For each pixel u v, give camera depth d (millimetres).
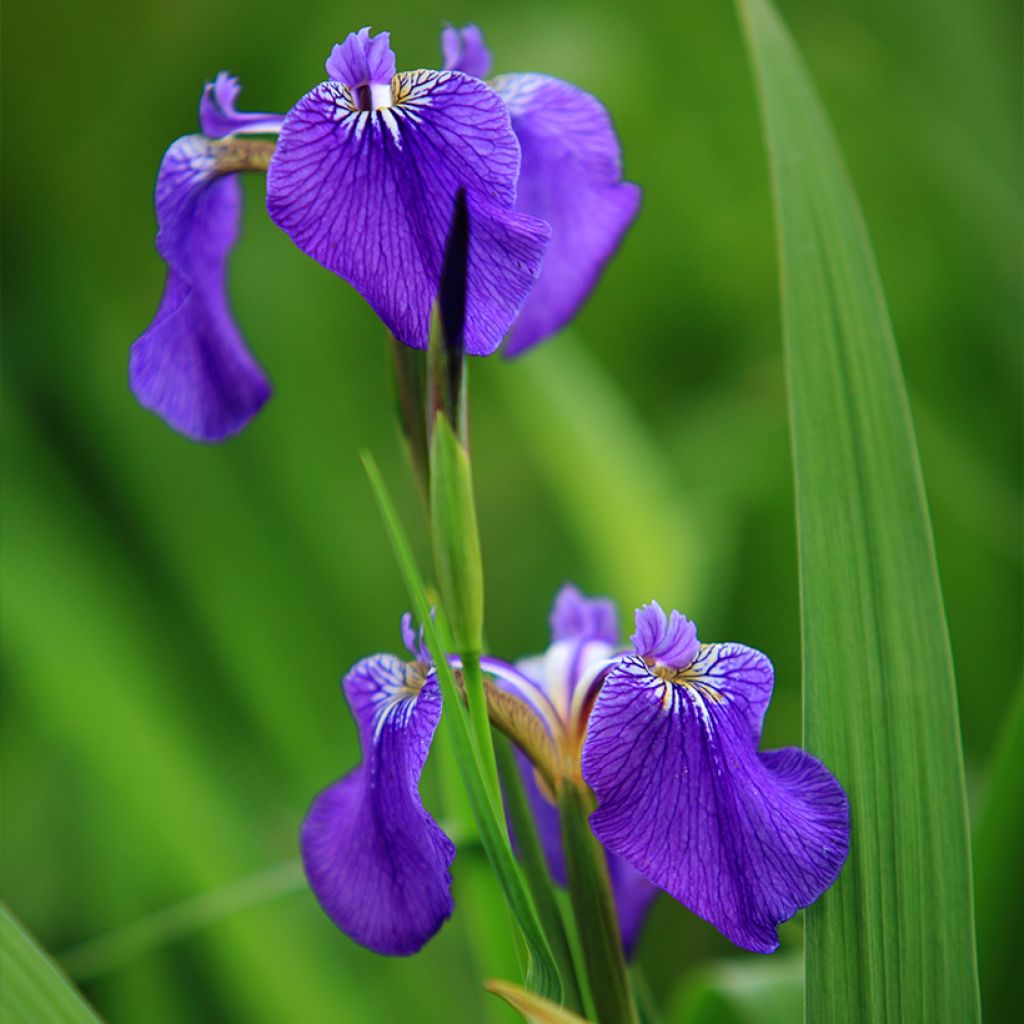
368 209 715
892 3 1150
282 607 1045
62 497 1023
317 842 750
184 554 1037
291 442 1121
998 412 1116
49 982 725
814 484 744
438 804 991
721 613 1060
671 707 728
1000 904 774
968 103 1121
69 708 921
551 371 1040
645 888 781
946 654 742
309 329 1192
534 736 752
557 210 782
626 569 1015
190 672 1000
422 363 750
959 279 1142
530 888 757
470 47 777
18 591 931
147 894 896
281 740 1012
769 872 721
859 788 736
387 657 750
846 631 740
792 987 809
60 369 1106
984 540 1067
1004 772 772
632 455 1028
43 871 975
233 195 771
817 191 756
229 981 887
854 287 752
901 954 734
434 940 963
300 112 717
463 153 718
